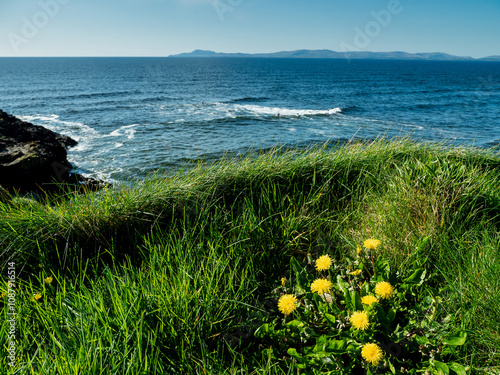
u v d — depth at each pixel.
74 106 34.94
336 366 1.64
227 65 188.75
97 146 17.28
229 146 17.80
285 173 3.35
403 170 3.29
